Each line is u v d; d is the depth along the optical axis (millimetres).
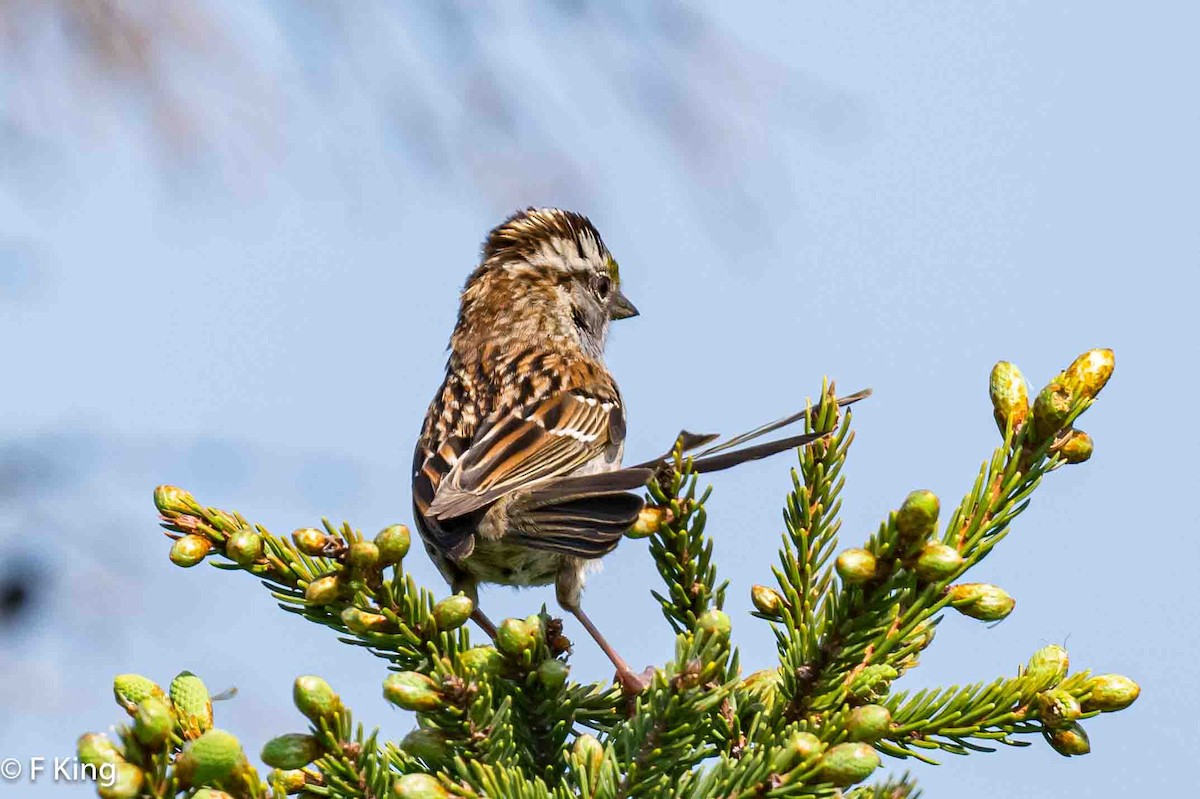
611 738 7227
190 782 5344
